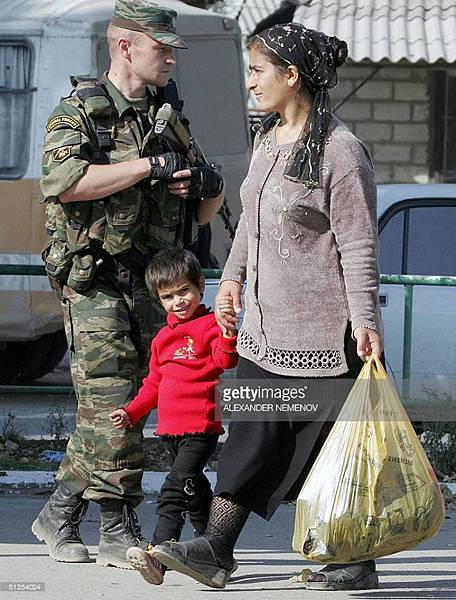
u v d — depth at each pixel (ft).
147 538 34.01
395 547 27.02
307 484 26.86
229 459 27.30
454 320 46.57
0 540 33.81
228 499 27.27
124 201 30.04
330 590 29.01
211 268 47.65
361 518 26.50
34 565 31.04
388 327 46.34
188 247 32.07
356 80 105.19
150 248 30.55
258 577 30.30
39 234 59.82
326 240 26.76
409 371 46.01
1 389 47.37
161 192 30.48
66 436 47.19
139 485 30.81
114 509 30.73
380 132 105.60
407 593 28.89
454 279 45.39
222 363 28.17
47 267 30.60
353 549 26.76
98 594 28.50
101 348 30.12
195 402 28.78
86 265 29.99
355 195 26.35
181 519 29.04
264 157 27.14
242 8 95.55
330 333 26.94
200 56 67.10
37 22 59.98
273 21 96.12
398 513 26.55
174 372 28.86
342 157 26.35
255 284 27.27
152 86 31.83
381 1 102.83
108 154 30.19
